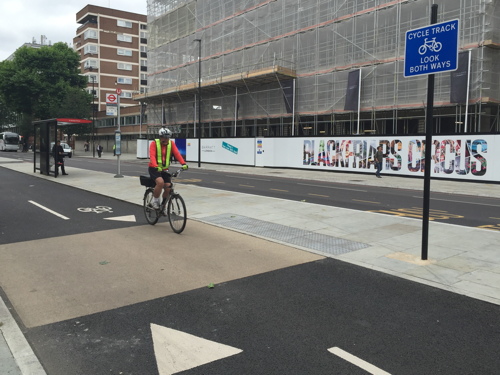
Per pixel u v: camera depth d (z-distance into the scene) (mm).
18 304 4301
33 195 12883
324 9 29047
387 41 25531
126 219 8922
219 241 7016
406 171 23016
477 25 21938
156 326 3818
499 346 3475
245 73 31453
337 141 26375
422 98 23797
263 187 16594
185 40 42219
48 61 57219
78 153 60000
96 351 3367
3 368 3070
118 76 76375
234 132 36656
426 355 3318
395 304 4371
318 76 28984
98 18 74125
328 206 11125
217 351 3373
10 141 63125
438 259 5980
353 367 3137
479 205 12414
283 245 6805
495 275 5250
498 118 23922
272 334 3676
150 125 48062
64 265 5613
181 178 20625
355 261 5906
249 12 34375
